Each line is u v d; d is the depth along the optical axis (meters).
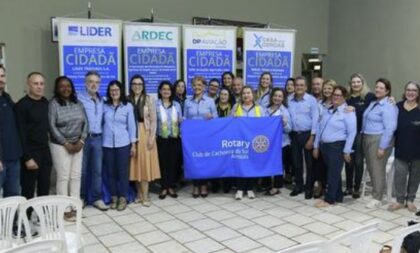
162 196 4.91
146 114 4.62
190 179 4.98
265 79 5.31
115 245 3.54
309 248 1.85
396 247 2.27
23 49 5.46
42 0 5.52
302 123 4.90
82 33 5.11
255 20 7.33
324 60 8.34
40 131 3.88
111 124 4.45
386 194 4.90
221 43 5.86
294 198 4.92
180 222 4.11
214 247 3.50
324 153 4.63
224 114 5.11
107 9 5.98
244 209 4.51
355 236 2.10
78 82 5.16
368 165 4.62
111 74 5.30
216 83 5.30
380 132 4.45
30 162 3.82
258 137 4.87
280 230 3.88
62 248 1.91
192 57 5.73
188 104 4.97
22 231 3.12
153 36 5.48
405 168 4.40
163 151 4.86
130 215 4.32
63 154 4.08
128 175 4.57
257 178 5.13
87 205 4.60
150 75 5.53
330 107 4.64
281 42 6.17
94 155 4.43
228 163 4.88
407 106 4.32
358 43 7.71
